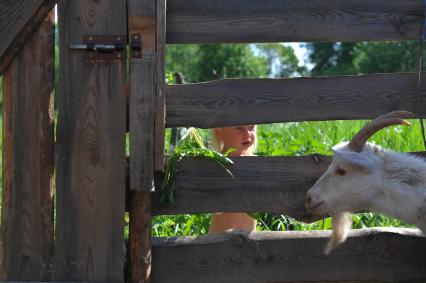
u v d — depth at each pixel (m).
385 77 4.41
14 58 4.06
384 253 4.48
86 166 4.11
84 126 4.09
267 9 4.27
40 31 4.05
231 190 4.36
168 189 4.27
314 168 4.41
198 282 4.34
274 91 4.33
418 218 4.20
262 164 4.38
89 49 4.03
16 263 4.14
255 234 4.41
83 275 4.15
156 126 4.07
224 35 4.25
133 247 4.21
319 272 4.43
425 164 4.20
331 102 4.37
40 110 4.08
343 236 4.29
